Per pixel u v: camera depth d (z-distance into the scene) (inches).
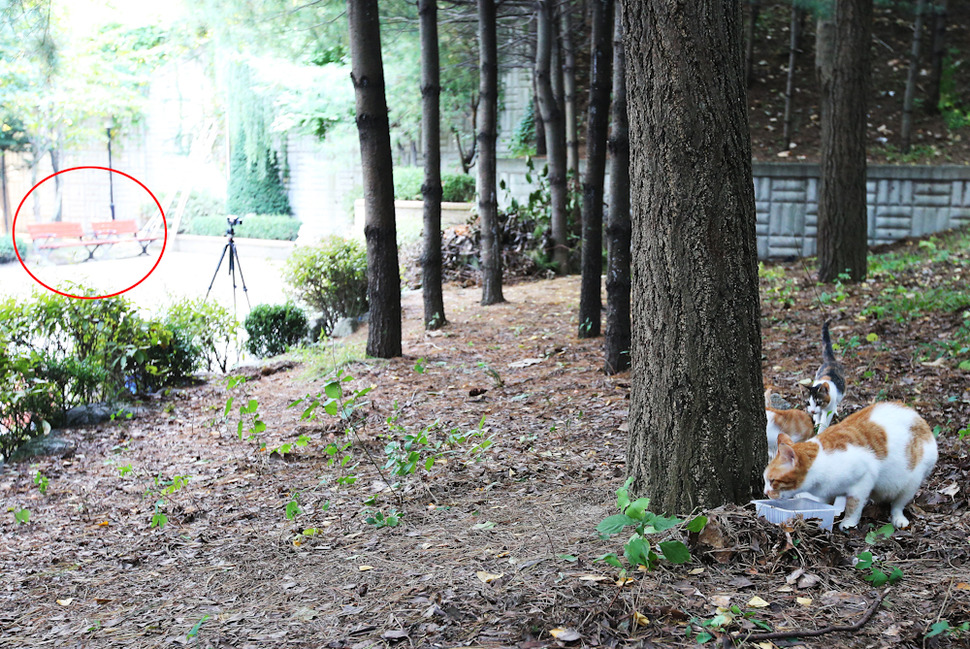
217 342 442.6
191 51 760.3
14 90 860.6
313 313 517.0
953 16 828.6
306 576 156.9
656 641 112.1
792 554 134.2
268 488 228.2
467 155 906.7
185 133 1143.0
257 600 148.3
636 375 157.3
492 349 384.5
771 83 780.0
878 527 148.9
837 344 309.6
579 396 286.2
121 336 375.6
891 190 629.0
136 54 948.0
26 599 164.9
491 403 291.3
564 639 112.8
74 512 227.9
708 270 146.6
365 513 192.4
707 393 148.2
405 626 124.0
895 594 122.3
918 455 147.7
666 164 147.0
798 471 142.3
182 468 261.4
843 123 442.0
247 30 494.0
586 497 182.4
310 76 714.8
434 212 440.8
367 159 366.3
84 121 1112.8
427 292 445.4
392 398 310.8
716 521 140.3
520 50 755.4
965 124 691.4
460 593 133.2
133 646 133.2
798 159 668.7
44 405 315.3
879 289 416.5
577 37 762.8
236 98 884.0
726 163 145.9
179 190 1168.2
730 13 145.8
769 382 277.0
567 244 609.3
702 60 143.9
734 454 149.0
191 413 340.5
